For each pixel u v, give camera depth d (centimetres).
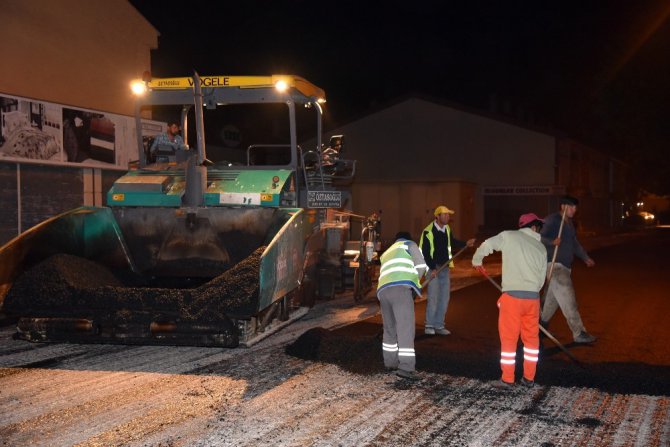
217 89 898
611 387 573
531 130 3359
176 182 850
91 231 836
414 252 630
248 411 509
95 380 593
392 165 3609
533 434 462
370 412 508
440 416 500
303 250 859
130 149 1516
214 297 661
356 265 1034
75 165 1362
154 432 463
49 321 682
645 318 927
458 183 2791
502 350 578
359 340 714
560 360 666
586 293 1185
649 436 459
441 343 747
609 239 3192
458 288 1254
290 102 891
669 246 2583
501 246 586
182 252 855
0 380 593
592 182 4228
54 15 1388
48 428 471
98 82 1512
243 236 839
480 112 3438
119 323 670
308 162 1002
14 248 716
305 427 474
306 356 677
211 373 617
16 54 1301
